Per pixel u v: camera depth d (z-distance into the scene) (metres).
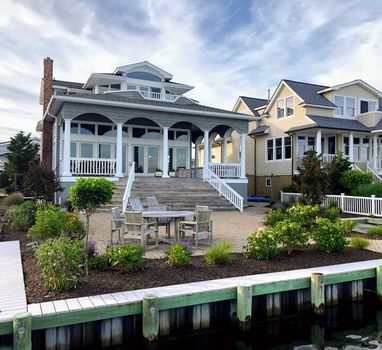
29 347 4.20
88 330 4.74
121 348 4.89
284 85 25.38
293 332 5.86
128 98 20.16
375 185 16.95
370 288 6.86
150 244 8.94
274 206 18.42
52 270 5.31
